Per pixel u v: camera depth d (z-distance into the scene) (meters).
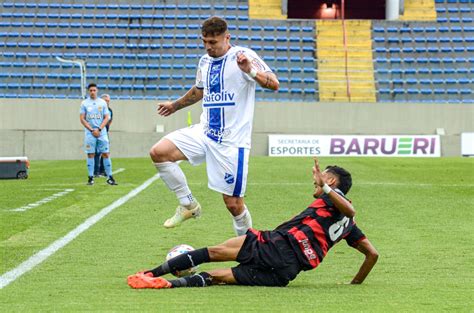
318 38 70.62
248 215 14.42
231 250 11.61
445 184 31.23
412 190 28.67
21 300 10.59
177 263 11.62
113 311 9.73
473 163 45.16
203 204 23.89
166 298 10.61
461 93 66.50
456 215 21.89
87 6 72.44
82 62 60.41
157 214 21.52
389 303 10.41
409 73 67.75
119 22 71.25
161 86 65.12
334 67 68.12
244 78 13.77
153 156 14.02
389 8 75.75
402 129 59.62
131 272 13.24
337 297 10.84
